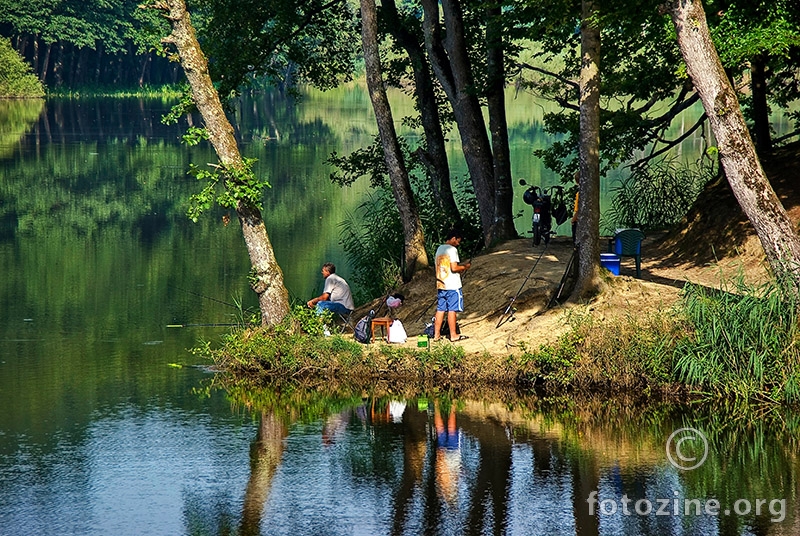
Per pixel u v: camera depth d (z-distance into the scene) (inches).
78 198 2940.5
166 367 1282.0
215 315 1595.7
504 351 1222.3
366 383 1210.6
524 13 1636.3
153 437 987.9
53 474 877.2
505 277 1440.7
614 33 1721.2
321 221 2556.6
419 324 1395.2
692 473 876.6
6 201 2866.6
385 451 943.0
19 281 1847.9
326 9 2159.2
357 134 4756.4
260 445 964.0
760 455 925.8
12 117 5876.0
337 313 1412.4
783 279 1112.8
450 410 1091.9
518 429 1016.9
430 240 1761.8
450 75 1828.2
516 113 6166.3
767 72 1804.9
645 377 1134.4
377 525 757.3
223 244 2267.5
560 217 1766.7
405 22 1942.7
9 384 1193.4
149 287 1811.0
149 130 5196.9
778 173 1585.9
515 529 748.0
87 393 1157.1
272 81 2034.9
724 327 1114.1
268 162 3720.5
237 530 748.0
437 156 1926.7
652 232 1889.8
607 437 986.1
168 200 2933.1
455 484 848.9
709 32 1222.3
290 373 1236.5
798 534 738.2
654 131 1815.9
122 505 801.6
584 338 1173.7
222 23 1907.0
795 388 1062.4
